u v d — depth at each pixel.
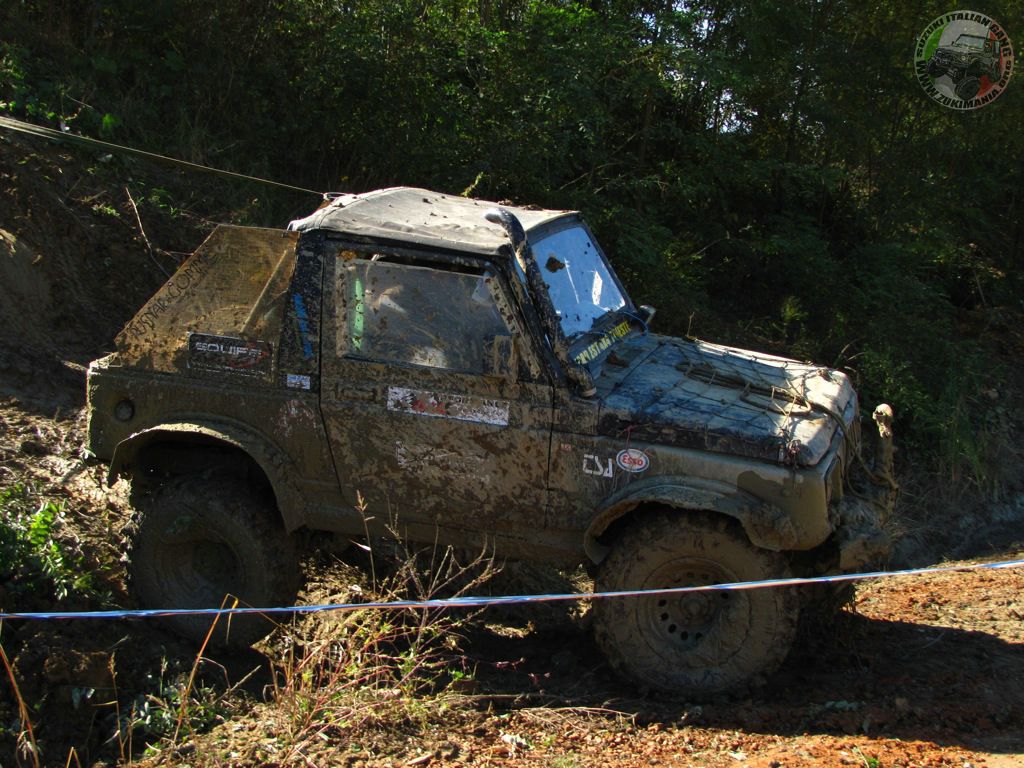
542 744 4.34
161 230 8.09
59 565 4.82
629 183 10.29
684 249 10.70
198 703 4.57
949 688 4.98
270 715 4.54
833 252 12.18
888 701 4.75
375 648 4.91
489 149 9.50
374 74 9.40
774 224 11.81
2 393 6.42
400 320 4.76
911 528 8.73
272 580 4.98
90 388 5.11
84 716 4.42
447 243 4.63
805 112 11.58
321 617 5.35
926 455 9.50
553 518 4.75
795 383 5.20
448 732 4.42
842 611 5.49
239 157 9.27
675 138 11.20
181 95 9.45
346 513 5.00
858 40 12.10
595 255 5.83
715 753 4.27
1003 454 9.96
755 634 4.63
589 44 9.97
